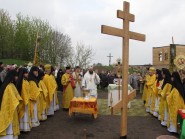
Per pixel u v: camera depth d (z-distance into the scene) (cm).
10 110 764
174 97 916
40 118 1067
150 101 1311
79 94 1408
